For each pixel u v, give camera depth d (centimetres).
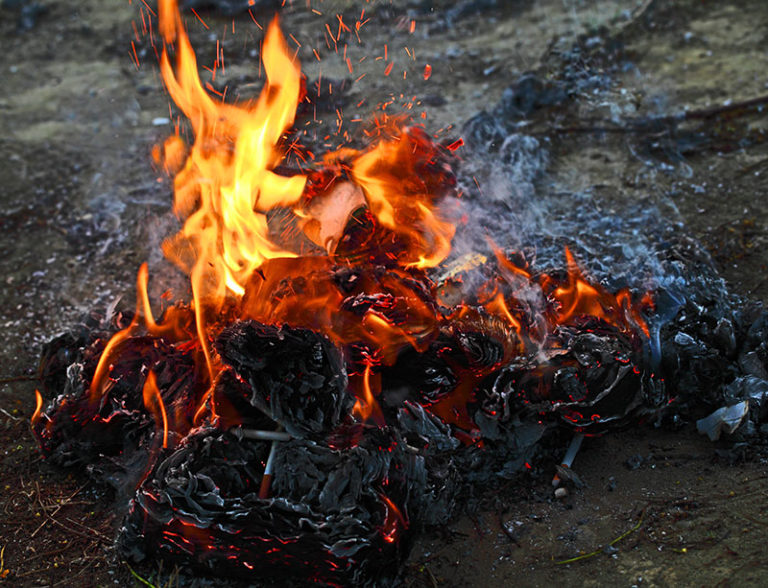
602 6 325
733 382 213
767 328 215
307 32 329
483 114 258
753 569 201
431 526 207
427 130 259
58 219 253
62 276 242
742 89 263
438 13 336
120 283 240
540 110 264
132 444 213
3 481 215
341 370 206
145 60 327
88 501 212
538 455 211
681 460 210
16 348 231
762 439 211
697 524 204
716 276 228
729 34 297
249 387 205
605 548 204
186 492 203
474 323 211
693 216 240
